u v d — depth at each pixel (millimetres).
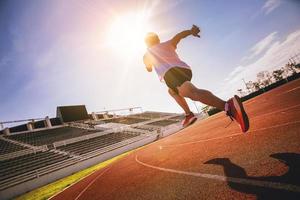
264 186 2176
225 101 2393
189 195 2842
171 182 3826
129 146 26297
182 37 2756
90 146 25516
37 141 26578
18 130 35188
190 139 9648
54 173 17375
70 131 32312
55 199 8609
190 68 2576
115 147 25641
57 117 36438
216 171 3283
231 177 2791
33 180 15758
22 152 21844
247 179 2514
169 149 9320
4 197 13875
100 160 21938
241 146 4113
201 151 5406
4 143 25156
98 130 33875
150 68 3105
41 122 35500
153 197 3453
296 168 2250
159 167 5871
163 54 2635
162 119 46719
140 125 40469
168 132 33781
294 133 3479
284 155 2729
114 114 49375
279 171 2352
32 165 18891
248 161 3096
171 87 2656
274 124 4895
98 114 45500
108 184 7074
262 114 7457
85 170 18000
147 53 2881
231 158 3619
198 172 3648
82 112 38781
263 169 2584
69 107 37594
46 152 22641
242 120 2287
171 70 2518
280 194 1906
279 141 3393
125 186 5484
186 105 3055
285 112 6023
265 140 3795
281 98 11156
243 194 2217
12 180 15844
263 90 32781
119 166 11047
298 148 2764
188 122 3057
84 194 7211
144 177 5465
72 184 11297
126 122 42656
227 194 2379
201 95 2377
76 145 25578
